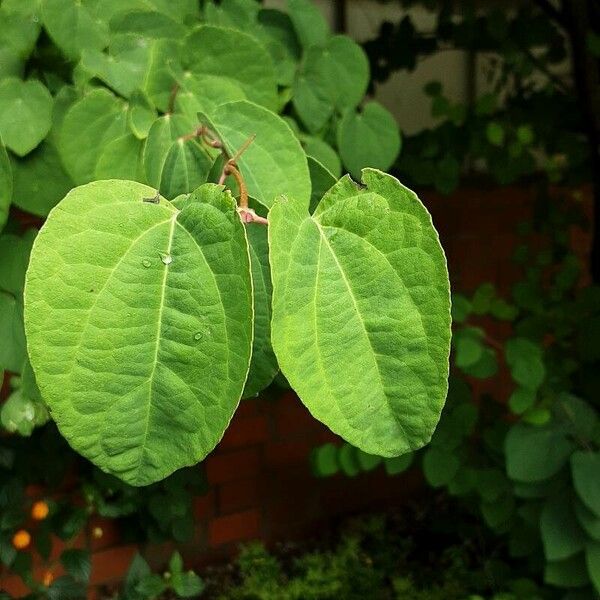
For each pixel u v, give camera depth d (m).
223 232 0.26
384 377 0.26
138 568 0.88
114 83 0.45
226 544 1.10
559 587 0.86
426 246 0.26
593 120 0.92
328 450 0.85
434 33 0.92
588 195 1.17
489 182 1.11
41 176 0.47
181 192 0.38
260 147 0.36
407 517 1.20
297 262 0.27
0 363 0.48
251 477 1.10
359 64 0.55
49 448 0.86
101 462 0.26
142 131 0.44
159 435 0.26
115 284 0.26
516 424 0.81
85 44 0.46
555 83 0.97
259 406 1.08
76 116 0.45
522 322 0.89
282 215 0.27
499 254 1.14
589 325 0.86
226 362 0.26
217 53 0.46
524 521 0.86
